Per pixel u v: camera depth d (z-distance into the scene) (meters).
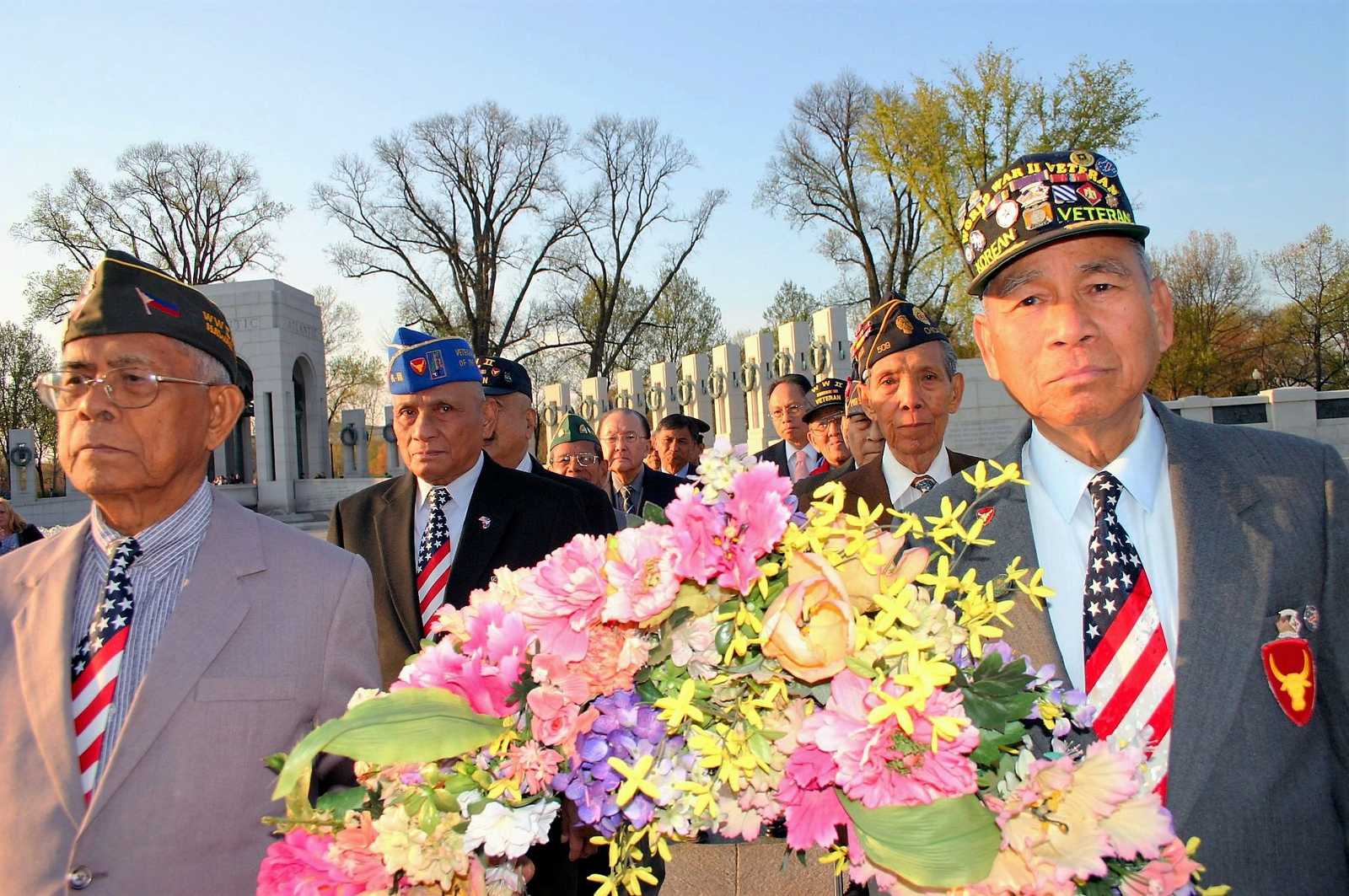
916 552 1.26
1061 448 1.78
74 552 2.04
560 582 1.25
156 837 1.80
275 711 1.95
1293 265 42.09
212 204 43.09
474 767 1.29
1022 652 1.66
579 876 2.72
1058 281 1.66
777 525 1.18
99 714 1.88
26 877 1.75
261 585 2.05
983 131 29.84
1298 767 1.52
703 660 1.25
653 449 9.42
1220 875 1.45
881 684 1.13
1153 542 1.69
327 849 1.31
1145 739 1.46
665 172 38.47
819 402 5.69
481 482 3.70
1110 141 28.97
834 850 1.30
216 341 2.09
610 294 39.59
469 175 37.78
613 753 1.26
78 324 1.92
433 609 3.47
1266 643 1.54
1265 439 1.73
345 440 37.34
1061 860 1.11
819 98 34.31
